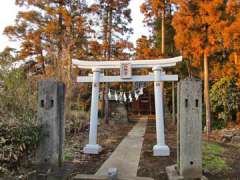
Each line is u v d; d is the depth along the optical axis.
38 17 14.35
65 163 4.95
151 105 24.69
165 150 6.89
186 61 13.93
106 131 11.41
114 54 15.26
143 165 6.01
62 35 13.67
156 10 13.52
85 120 11.48
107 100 14.71
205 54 10.29
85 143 8.26
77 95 11.95
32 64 14.62
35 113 6.06
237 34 9.41
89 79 8.00
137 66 7.75
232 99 11.65
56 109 4.41
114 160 6.45
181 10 10.41
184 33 10.42
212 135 10.31
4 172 4.03
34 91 7.23
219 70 11.27
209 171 5.62
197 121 4.64
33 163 4.44
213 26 9.79
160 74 7.58
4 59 7.07
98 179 4.77
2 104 5.92
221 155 6.96
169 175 4.91
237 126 11.23
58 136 4.42
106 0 14.42
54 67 10.67
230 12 9.78
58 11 13.54
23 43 14.75
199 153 4.62
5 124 4.29
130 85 20.73
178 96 4.86
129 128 12.91
